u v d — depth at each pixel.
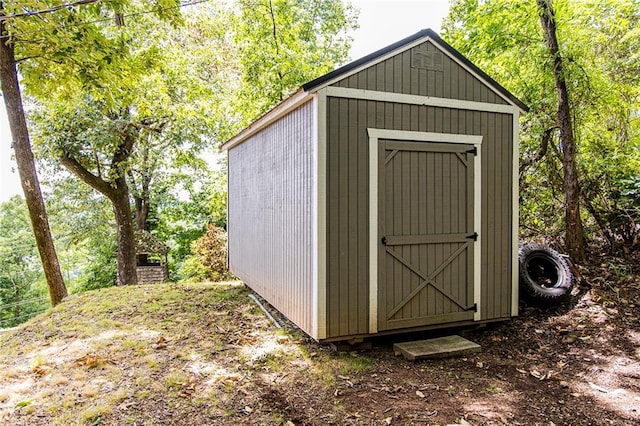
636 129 7.10
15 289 19.98
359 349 4.26
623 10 6.55
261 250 6.07
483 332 4.78
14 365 3.99
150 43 11.32
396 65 4.22
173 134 12.41
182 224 19.50
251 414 2.96
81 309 6.06
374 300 4.19
